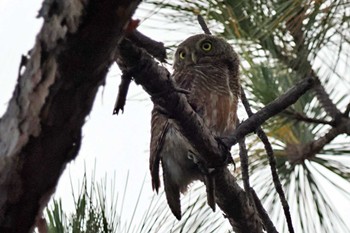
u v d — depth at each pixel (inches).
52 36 137.7
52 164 141.5
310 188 386.9
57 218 232.5
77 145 142.4
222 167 284.2
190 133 256.2
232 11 347.6
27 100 139.9
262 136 294.0
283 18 316.8
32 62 140.2
